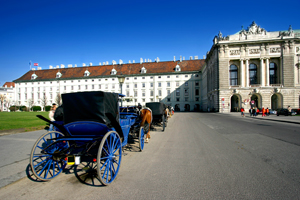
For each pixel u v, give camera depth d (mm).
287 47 42438
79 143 5195
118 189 3889
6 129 11945
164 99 73438
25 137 9797
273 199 3336
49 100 83188
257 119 23797
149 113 8750
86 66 85062
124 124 6227
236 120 22016
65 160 5012
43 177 4535
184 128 14414
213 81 48062
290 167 5016
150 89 74500
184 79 72500
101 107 4594
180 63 76250
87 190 3893
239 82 45188
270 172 4668
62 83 82188
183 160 5836
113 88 76938
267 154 6359
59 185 4184
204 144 8180
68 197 3590
